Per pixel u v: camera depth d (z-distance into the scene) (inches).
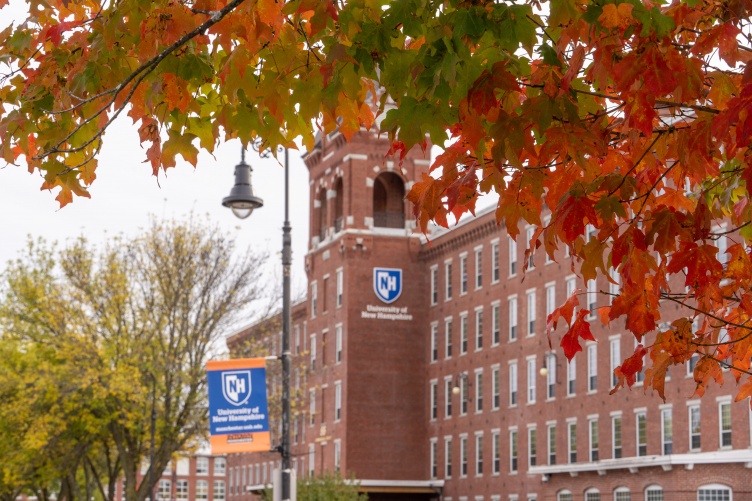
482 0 225.8
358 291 3275.1
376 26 233.3
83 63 273.4
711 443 2095.2
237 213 1026.1
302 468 3516.2
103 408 1877.5
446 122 239.8
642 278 267.6
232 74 259.3
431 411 3218.5
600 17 222.7
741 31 247.6
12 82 294.5
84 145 269.3
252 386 999.6
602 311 311.3
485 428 2918.3
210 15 270.2
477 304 3004.4
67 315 1894.7
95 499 4468.5
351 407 3211.1
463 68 228.5
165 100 278.1
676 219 256.2
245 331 2011.6
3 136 287.1
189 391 1849.2
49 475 2196.1
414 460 3223.4
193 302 1867.6
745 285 298.4
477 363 2982.3
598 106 264.7
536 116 233.9
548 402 2635.3
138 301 1884.8
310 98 259.4
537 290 2701.8
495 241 2935.5
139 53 270.7
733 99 221.1
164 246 1878.7
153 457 1737.2
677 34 256.2
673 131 274.4
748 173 225.9
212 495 6131.9
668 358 297.7
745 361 340.2
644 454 2277.3
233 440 984.9
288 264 1034.7
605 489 2308.1
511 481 2765.7
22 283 1930.4
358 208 3304.6
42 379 1844.2
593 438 2452.0
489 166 250.4
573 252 269.0
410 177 3329.2
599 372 2438.5
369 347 3253.0
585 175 283.1
